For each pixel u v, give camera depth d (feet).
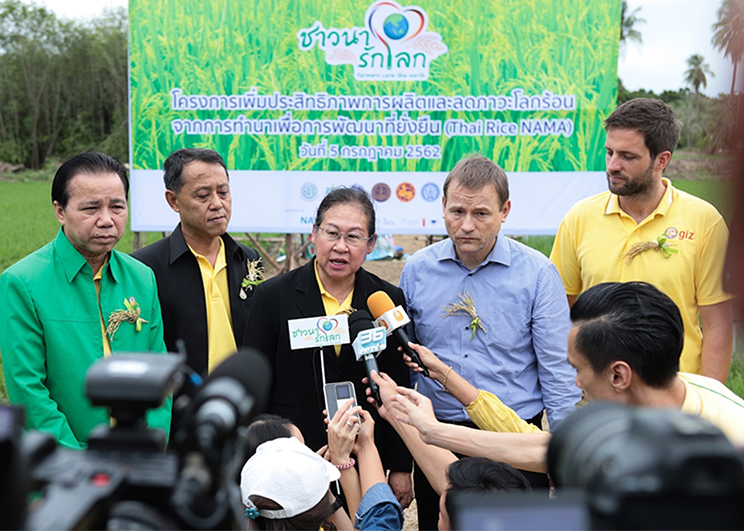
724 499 2.78
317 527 7.48
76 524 2.98
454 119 19.21
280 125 19.34
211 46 19.07
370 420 8.75
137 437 3.63
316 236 9.45
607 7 18.60
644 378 5.93
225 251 11.38
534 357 9.71
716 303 10.61
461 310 9.63
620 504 2.81
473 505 2.88
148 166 19.39
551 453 3.74
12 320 8.53
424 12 18.86
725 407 6.23
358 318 9.18
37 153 97.30
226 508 3.55
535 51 18.86
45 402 8.48
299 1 18.93
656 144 10.28
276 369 9.55
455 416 9.61
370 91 19.20
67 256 8.93
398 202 19.54
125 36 99.40
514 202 19.40
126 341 9.23
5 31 96.43
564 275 11.90
